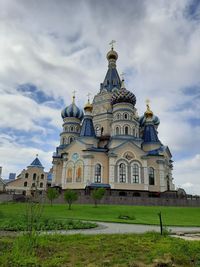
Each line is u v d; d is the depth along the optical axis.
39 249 11.70
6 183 96.94
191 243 12.75
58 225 21.34
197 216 36.34
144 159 64.25
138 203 51.69
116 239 14.38
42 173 98.31
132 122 68.88
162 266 9.87
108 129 74.31
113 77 84.75
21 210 34.22
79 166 63.47
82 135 67.38
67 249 11.95
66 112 81.31
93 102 82.00
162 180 65.69
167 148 76.94
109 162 62.31
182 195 62.94
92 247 12.24
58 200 51.84
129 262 10.03
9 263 9.47
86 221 26.88
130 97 70.88
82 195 51.88
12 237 14.99
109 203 50.88
